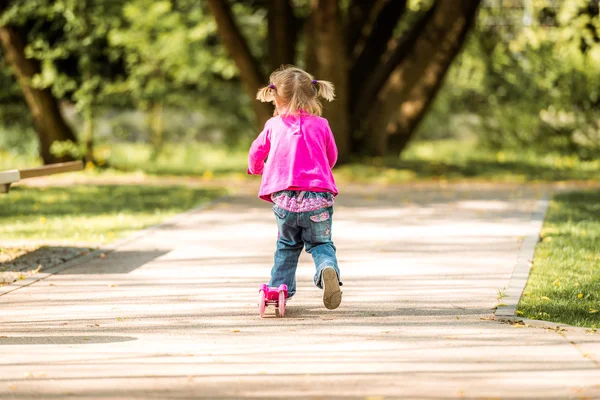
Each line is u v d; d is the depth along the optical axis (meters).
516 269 9.55
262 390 5.34
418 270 9.70
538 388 5.30
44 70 23.12
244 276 9.43
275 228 13.29
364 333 6.80
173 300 8.19
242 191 19.05
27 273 9.48
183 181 21.83
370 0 24.88
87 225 13.51
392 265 10.04
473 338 6.55
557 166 25.03
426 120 35.12
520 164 25.06
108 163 25.19
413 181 21.12
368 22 25.06
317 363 5.92
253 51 30.47
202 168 25.55
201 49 29.77
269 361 5.99
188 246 11.54
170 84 30.27
